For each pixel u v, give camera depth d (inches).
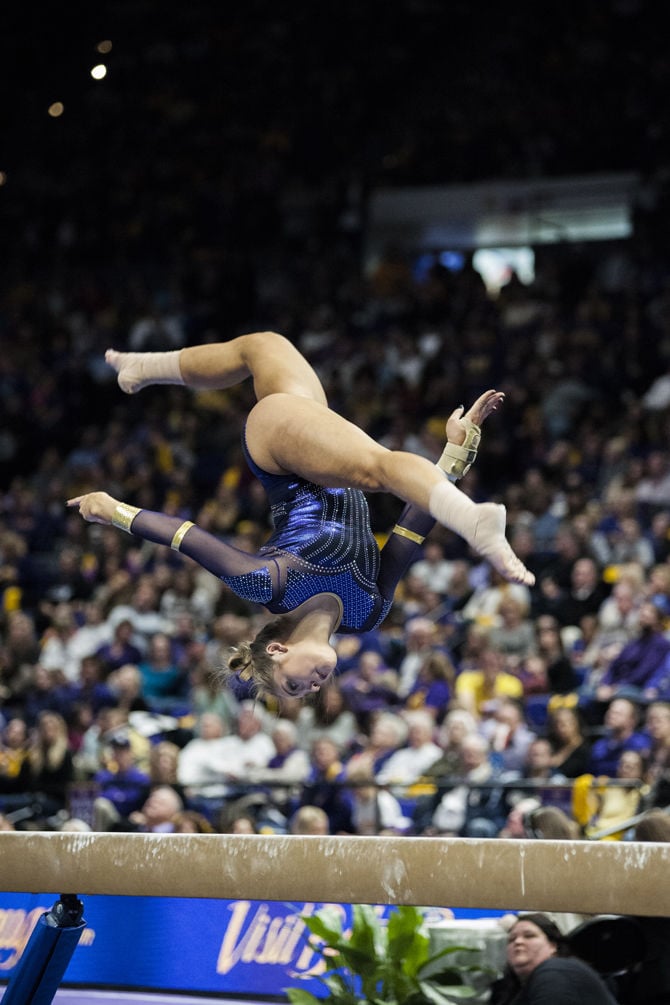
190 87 1261.1
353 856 191.8
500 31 1192.2
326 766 446.0
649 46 1122.7
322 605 211.2
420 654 563.2
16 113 1263.5
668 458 679.7
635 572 561.3
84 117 1258.6
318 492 217.5
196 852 200.2
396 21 1232.2
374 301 995.3
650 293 929.5
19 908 358.0
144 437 888.3
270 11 1277.1
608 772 429.7
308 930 323.0
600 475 721.6
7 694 620.4
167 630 657.0
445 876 186.2
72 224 1185.4
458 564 636.1
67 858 206.8
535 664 521.3
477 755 429.7
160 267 1124.5
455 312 950.4
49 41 1274.6
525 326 893.2
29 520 845.2
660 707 421.1
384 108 1196.5
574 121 1090.7
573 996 235.1
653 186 1022.4
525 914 261.9
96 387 977.5
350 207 1133.1
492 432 793.6
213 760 483.5
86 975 344.2
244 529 700.0
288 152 1187.3
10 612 701.9
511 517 683.4
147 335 1009.5
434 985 274.4
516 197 1079.6
